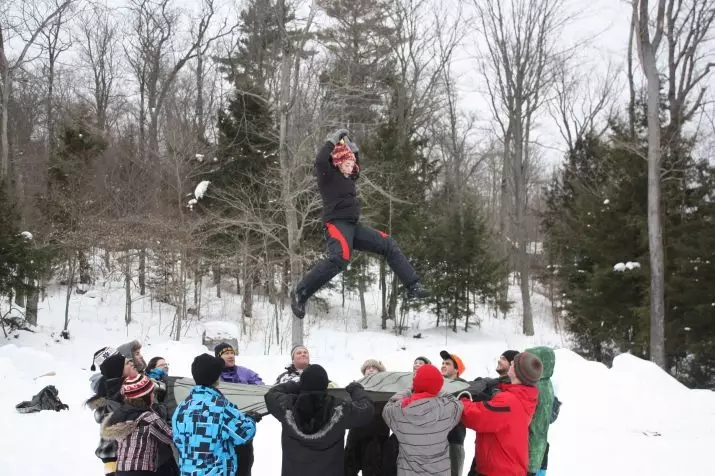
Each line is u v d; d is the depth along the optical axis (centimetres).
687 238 1873
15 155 2558
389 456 531
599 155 2620
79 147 2708
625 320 2050
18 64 2236
